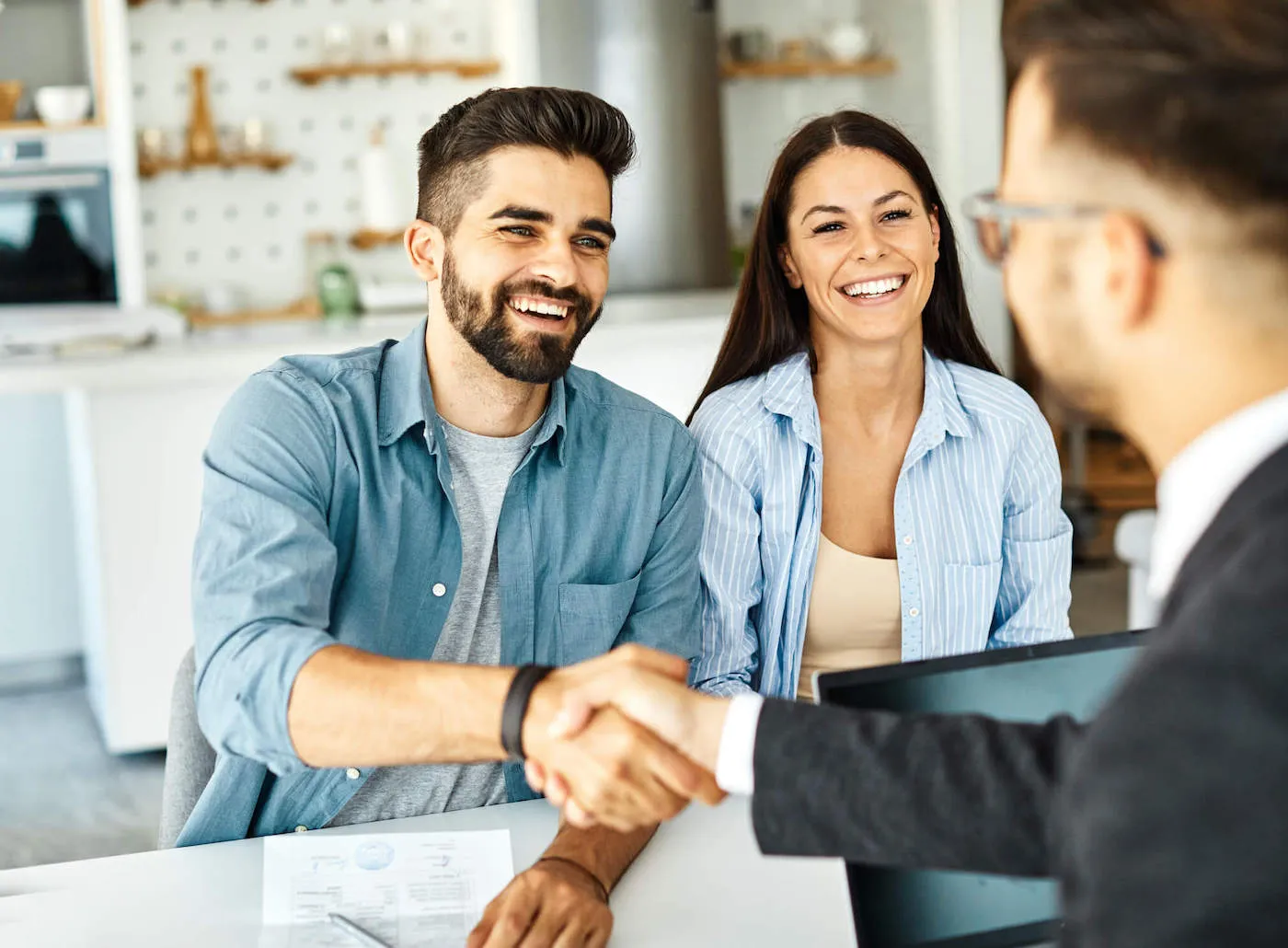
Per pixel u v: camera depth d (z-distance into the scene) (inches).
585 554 64.0
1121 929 22.5
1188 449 25.1
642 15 201.2
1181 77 22.9
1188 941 21.8
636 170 203.6
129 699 137.7
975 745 33.9
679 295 204.1
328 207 209.6
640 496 64.8
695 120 205.6
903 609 73.5
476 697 45.9
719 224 209.5
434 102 212.7
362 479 59.7
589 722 44.7
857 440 74.9
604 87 201.5
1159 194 23.4
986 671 42.8
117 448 134.0
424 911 48.3
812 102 233.9
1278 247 22.9
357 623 60.5
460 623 62.6
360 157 210.1
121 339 140.8
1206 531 23.9
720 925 47.8
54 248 176.9
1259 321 23.4
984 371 77.8
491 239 57.6
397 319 183.3
